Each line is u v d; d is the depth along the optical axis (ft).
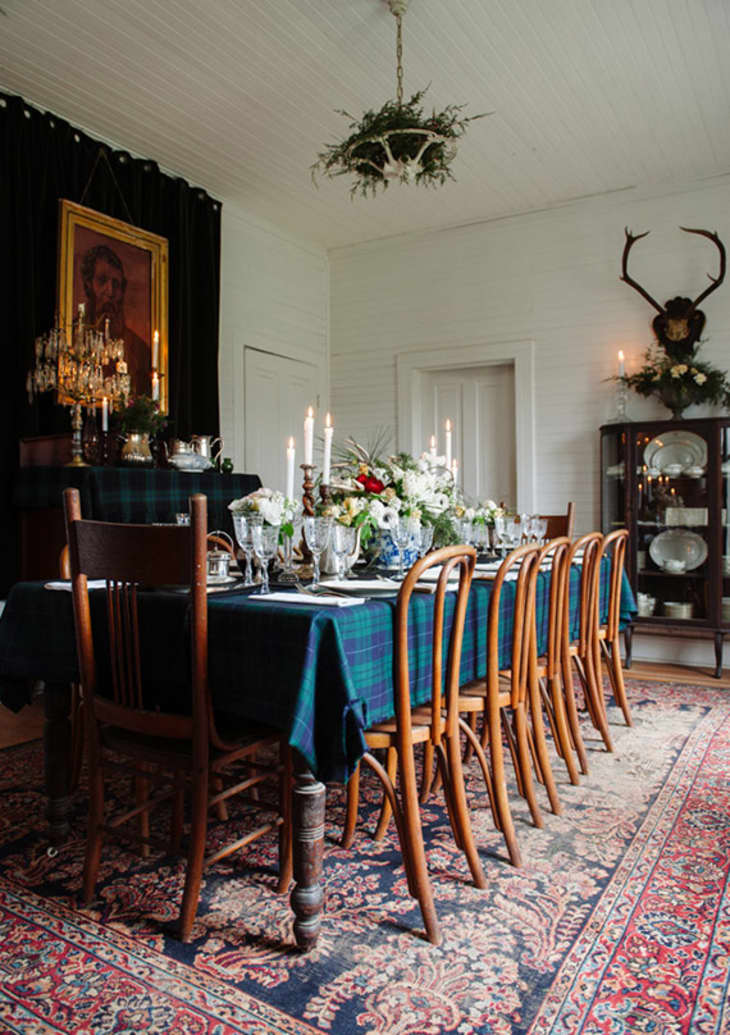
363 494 8.59
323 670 5.63
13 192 13.53
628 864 7.27
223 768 8.26
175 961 5.68
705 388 16.67
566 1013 5.07
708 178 17.35
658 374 16.99
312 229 20.71
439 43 12.46
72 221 14.25
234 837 7.90
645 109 14.49
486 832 8.05
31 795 8.96
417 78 13.47
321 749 5.61
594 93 13.94
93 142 15.23
